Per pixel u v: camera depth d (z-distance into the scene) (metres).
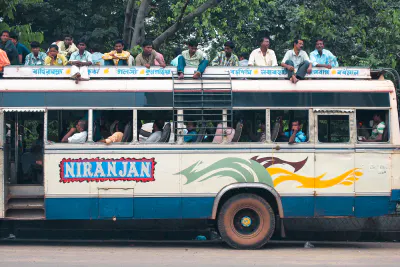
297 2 21.88
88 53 12.77
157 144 10.78
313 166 10.95
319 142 10.98
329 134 11.08
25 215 10.77
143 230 12.02
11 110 10.65
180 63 11.08
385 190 11.01
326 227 12.25
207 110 10.91
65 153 10.68
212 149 10.84
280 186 10.88
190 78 11.06
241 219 11.02
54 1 23.23
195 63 12.16
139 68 11.11
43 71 10.96
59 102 10.73
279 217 11.56
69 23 22.86
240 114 11.05
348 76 11.37
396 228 12.48
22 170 11.28
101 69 11.02
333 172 10.96
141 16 18.38
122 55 12.47
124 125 11.05
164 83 10.98
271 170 10.88
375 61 16.92
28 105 10.68
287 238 12.66
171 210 10.76
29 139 11.36
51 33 23.73
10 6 16.50
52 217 10.66
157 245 11.45
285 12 21.66
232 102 10.91
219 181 10.82
